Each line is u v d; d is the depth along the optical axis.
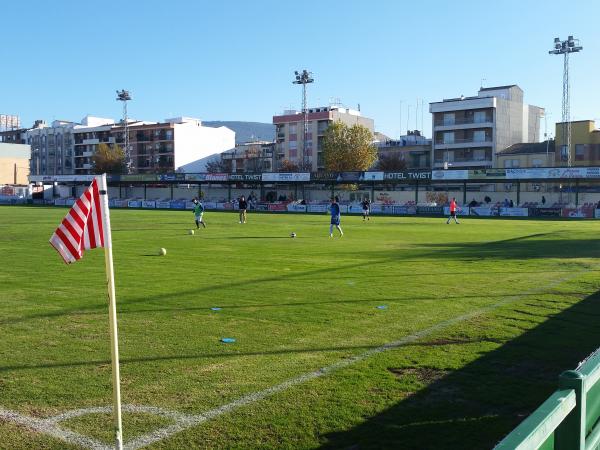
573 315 9.53
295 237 27.06
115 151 106.62
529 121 91.88
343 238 26.67
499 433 4.95
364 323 8.94
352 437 4.87
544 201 57.22
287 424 5.12
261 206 68.88
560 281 13.27
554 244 23.62
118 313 9.65
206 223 39.03
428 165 92.50
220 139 122.75
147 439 4.83
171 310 9.91
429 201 64.31
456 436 4.89
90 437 4.88
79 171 129.25
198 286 12.45
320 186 73.81
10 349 7.46
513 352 7.33
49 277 13.71
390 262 17.06
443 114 89.81
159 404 5.59
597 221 44.56
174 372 6.54
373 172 60.34
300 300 10.86
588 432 3.07
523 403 5.62
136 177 75.56
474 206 57.31
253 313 9.67
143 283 12.84
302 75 78.69
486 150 86.25
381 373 6.50
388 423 5.15
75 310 9.87
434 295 11.41
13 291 11.73
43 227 33.00
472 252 20.20
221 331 8.42
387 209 61.75
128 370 6.61
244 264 16.47
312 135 108.25
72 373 6.52
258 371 6.57
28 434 4.94
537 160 76.38
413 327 8.68
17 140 148.75
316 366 6.75
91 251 20.00
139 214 54.06
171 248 21.34
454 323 8.94
